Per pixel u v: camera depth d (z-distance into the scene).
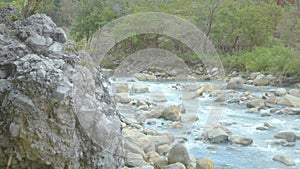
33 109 2.89
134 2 21.92
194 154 5.78
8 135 3.03
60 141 3.00
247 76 16.16
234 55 18.56
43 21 3.89
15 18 4.13
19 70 2.96
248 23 19.48
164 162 4.84
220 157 5.71
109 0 20.25
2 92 3.02
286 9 22.14
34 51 3.42
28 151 3.00
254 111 9.29
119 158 3.59
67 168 3.10
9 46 3.29
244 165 5.40
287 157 5.61
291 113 9.02
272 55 16.39
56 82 2.93
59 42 3.77
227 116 8.79
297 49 18.58
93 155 3.25
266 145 6.42
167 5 20.94
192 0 20.48
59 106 2.93
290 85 14.21
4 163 3.10
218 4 20.09
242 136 6.59
